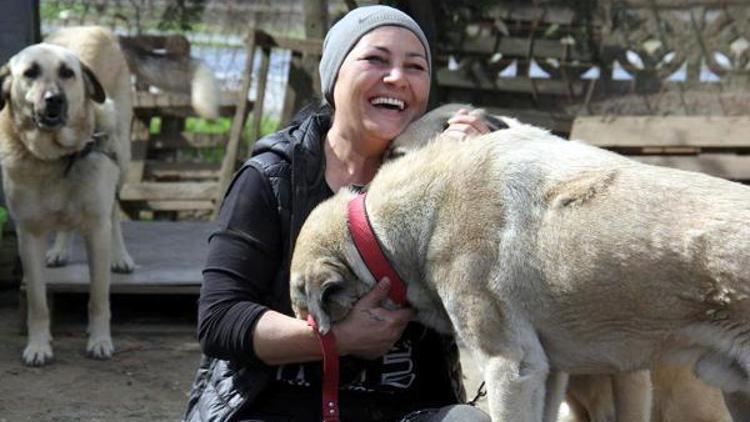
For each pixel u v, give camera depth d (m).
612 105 8.08
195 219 8.73
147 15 8.64
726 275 2.55
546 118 8.21
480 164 2.87
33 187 5.49
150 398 5.00
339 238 2.91
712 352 2.69
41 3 8.59
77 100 5.54
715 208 2.62
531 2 8.10
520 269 2.77
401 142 3.14
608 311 2.71
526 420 2.77
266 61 8.61
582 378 3.60
